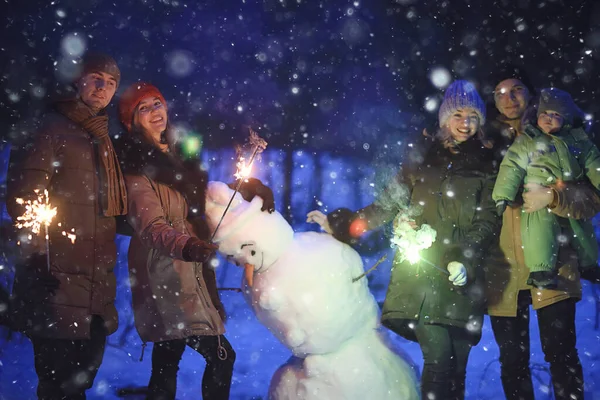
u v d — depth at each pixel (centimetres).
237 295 949
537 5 1212
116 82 466
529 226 480
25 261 423
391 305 454
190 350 696
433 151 472
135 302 457
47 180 426
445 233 460
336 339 423
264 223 422
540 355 636
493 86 525
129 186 443
